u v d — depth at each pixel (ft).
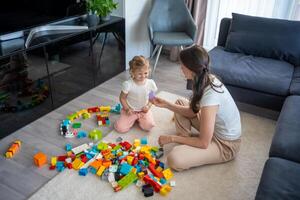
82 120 7.50
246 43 8.52
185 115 6.32
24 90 7.27
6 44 6.94
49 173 5.78
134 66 6.54
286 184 3.97
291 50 8.10
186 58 5.13
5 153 6.31
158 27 10.78
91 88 9.18
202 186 5.53
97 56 9.11
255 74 7.44
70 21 8.77
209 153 5.79
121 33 9.75
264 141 6.92
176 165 5.67
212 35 11.78
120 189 5.36
